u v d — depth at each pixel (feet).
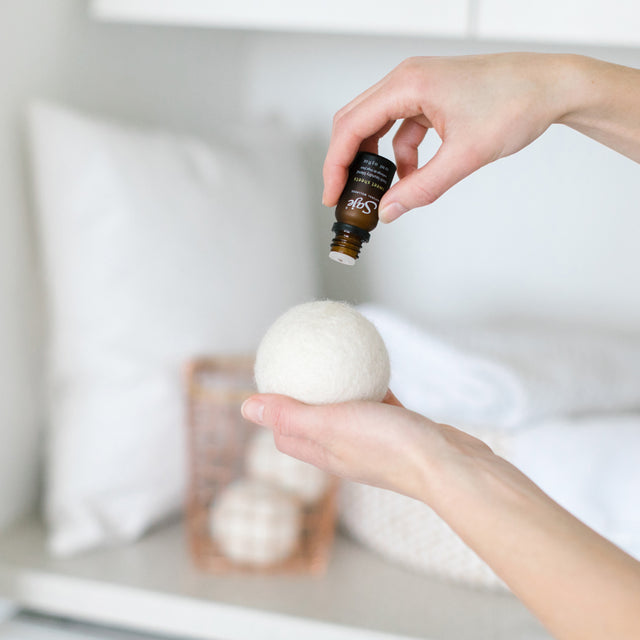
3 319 3.61
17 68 3.53
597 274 5.06
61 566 3.52
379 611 3.33
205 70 4.93
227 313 3.82
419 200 2.00
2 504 3.77
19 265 3.67
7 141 3.52
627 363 4.02
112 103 4.21
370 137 2.28
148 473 3.69
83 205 3.50
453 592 3.54
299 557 3.67
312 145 5.16
